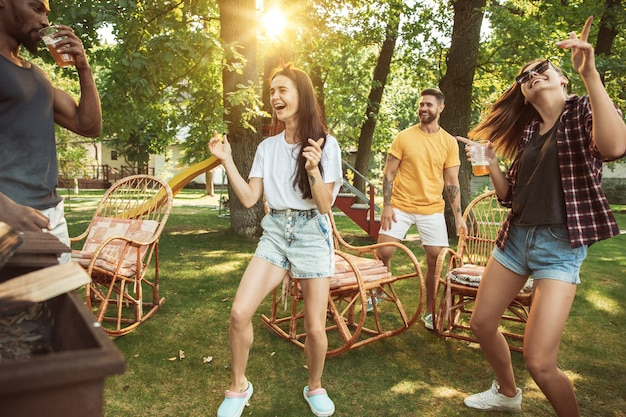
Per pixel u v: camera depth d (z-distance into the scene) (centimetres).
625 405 275
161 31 698
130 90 666
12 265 109
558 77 219
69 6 604
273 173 246
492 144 249
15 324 105
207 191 2098
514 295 233
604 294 507
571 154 206
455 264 392
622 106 1045
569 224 203
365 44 1243
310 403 255
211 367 305
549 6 978
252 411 256
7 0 198
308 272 239
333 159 243
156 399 265
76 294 102
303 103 238
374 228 807
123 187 442
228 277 530
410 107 2545
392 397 276
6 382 63
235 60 733
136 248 389
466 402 266
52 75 1573
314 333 244
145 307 415
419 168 379
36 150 204
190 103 816
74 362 68
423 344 354
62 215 222
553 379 199
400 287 511
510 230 231
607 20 948
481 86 1176
